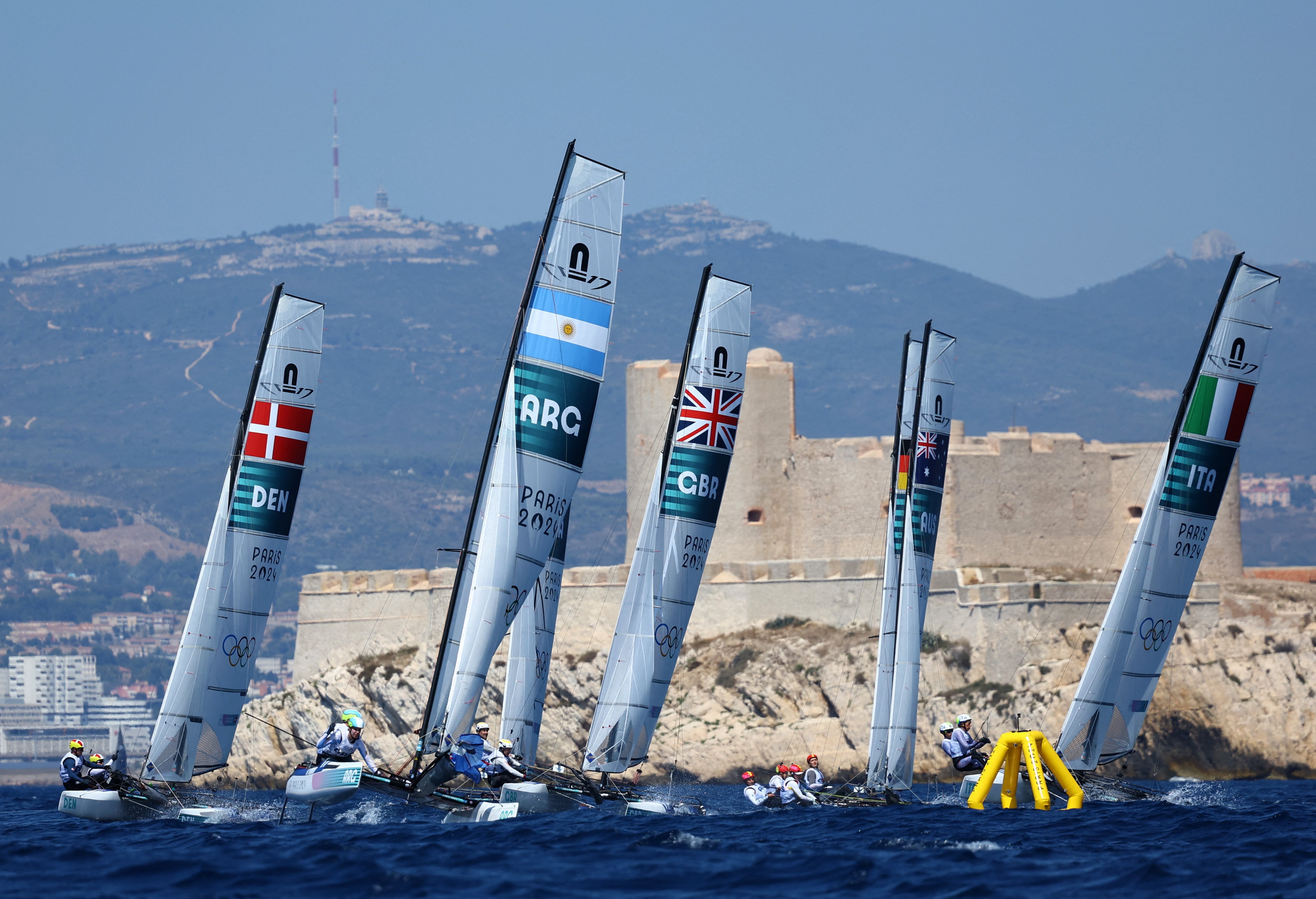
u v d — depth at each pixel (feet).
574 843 442.09
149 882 372.58
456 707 501.15
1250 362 565.12
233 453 537.65
